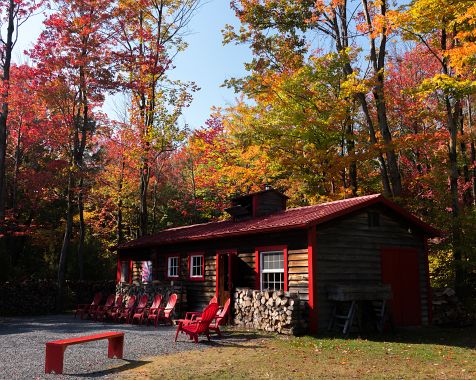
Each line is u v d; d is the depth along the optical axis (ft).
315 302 42.37
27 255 93.15
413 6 58.08
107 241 115.65
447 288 54.19
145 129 88.38
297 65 77.82
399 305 49.34
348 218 47.09
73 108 77.20
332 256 44.96
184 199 125.49
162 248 67.31
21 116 86.99
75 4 73.51
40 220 102.01
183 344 36.96
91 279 89.51
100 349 34.83
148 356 32.04
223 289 52.90
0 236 75.87
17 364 29.40
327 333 42.19
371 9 77.10
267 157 78.18
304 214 48.21
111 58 75.92
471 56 52.60
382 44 69.41
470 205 83.30
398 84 89.81
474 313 55.21
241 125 86.12
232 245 53.57
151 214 125.29
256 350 34.06
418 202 64.34
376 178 89.81
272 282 48.21
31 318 63.52
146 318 54.49
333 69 70.59
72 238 105.40
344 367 27.99
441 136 70.38
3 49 75.92
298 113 72.13
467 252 56.39
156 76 89.97
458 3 53.06
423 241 53.16
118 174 108.27
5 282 71.10
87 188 82.02
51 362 26.86
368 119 71.97
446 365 28.76
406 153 91.30
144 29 91.35
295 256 45.24
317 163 74.49
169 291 55.98
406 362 29.63
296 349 34.37
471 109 100.94
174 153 129.59
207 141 104.42
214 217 123.03
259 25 76.74
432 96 87.40
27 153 103.91
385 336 42.70
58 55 72.49
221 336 40.93
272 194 60.49
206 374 26.13
